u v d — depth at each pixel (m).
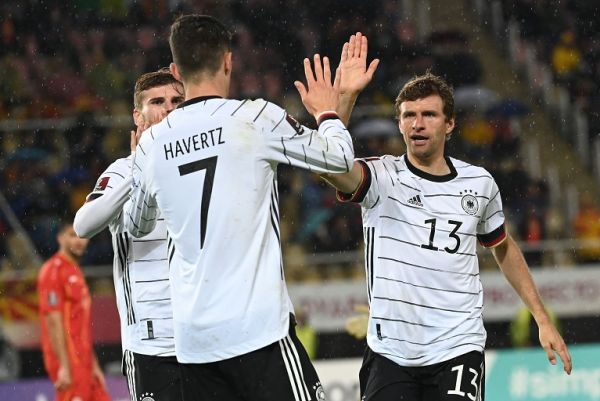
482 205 18.19
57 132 49.44
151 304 17.64
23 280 38.16
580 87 62.03
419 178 18.03
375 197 17.80
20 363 37.75
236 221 14.11
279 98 61.16
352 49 16.58
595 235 49.44
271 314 14.07
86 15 62.56
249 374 14.05
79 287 30.39
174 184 14.39
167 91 17.88
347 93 16.12
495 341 40.97
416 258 17.69
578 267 41.59
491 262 41.81
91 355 30.52
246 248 14.10
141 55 61.31
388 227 17.81
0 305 37.84
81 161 49.09
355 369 36.41
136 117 18.39
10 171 48.44
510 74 62.97
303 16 64.38
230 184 14.17
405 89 18.31
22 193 48.12
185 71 14.67
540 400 37.22
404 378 17.61
